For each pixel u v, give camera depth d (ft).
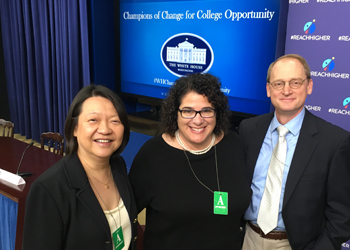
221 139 4.83
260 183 4.88
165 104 4.60
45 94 16.69
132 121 13.82
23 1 15.89
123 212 4.07
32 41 16.39
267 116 5.32
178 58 12.66
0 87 20.42
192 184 4.37
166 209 4.24
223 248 4.45
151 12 13.09
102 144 3.67
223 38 11.18
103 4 14.14
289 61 4.66
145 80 14.12
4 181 7.28
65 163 3.71
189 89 4.26
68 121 3.77
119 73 15.08
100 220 3.60
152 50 13.51
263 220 4.72
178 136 4.58
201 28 11.71
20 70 17.54
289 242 4.57
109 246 3.69
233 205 4.38
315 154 4.51
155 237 4.49
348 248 8.25
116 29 14.53
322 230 4.65
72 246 3.51
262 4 9.98
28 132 18.13
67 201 3.49
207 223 4.34
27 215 3.35
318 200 4.47
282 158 4.73
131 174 4.61
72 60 14.40
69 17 13.88
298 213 4.47
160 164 4.45
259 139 5.12
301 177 4.50
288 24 8.52
